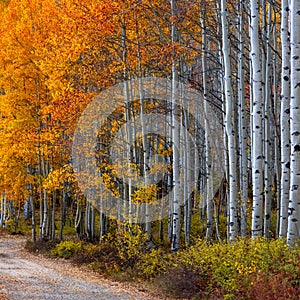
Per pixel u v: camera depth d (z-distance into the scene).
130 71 16.23
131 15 14.73
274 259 8.92
